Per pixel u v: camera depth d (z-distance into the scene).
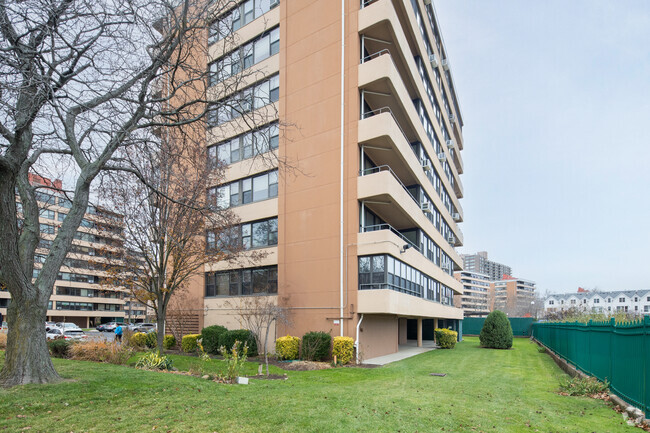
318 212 18.84
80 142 9.50
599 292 135.62
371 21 18.44
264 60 21.70
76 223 9.00
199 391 8.42
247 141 22.12
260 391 9.07
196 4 10.66
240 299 21.19
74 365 10.67
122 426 6.02
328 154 18.86
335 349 16.34
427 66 27.64
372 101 20.42
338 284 17.83
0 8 7.41
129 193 15.44
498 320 26.72
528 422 7.02
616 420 7.23
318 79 19.61
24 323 8.03
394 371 14.38
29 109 7.77
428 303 24.27
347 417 6.93
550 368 16.12
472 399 9.05
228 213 16.11
